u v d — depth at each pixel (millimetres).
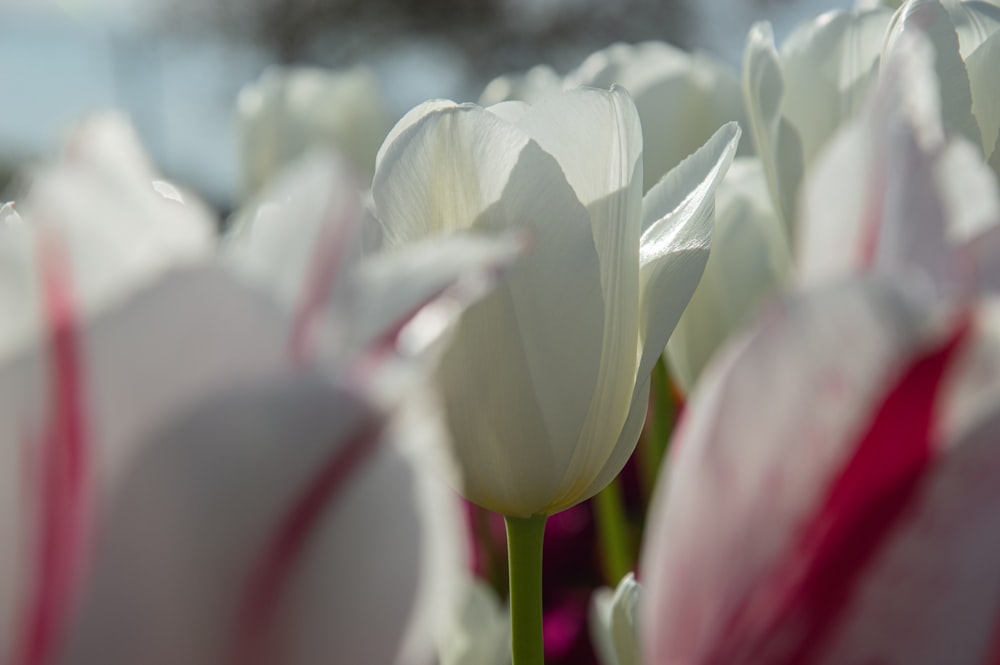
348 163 161
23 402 154
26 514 159
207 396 152
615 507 712
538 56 9008
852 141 174
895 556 181
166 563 160
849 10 506
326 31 9180
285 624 164
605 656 497
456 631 445
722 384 172
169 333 151
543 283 409
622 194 415
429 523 160
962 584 180
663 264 434
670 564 192
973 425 170
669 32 7777
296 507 157
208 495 156
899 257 173
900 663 185
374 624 163
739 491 182
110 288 150
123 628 162
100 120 160
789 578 186
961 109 424
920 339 160
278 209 164
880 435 171
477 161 400
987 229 172
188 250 156
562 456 432
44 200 150
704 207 438
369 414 152
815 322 162
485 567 890
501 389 419
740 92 792
